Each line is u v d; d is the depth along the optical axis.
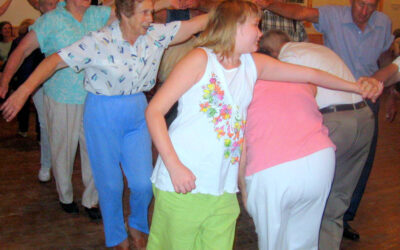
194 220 1.74
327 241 2.46
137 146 2.30
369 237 3.00
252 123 1.98
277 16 3.62
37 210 3.18
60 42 2.61
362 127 2.38
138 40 2.14
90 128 2.23
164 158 1.56
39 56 3.73
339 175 2.47
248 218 3.21
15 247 2.65
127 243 2.53
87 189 3.03
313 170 1.89
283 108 1.94
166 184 1.71
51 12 2.62
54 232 2.86
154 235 1.85
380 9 10.43
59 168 3.00
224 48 1.62
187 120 1.66
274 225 1.94
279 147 1.90
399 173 4.31
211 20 1.67
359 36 2.88
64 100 2.78
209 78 1.62
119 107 2.19
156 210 1.80
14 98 1.92
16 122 5.91
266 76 1.86
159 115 1.56
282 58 2.28
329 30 2.93
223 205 1.77
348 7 2.90
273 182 1.90
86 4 2.63
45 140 3.57
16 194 3.44
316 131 1.95
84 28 2.68
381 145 5.38
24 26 5.33
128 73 2.12
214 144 1.66
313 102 2.03
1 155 4.42
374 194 3.75
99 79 2.14
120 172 2.36
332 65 2.28
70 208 3.14
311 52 2.28
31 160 4.30
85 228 2.94
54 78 2.74
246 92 1.72
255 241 2.88
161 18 2.91
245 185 2.08
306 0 9.04
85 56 2.03
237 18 1.58
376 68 3.00
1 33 6.46
